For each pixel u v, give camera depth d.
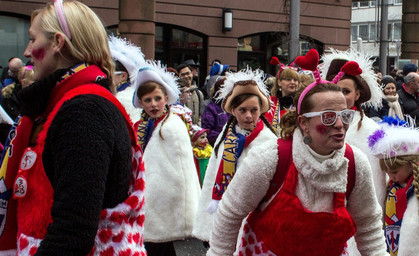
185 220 4.97
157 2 16.02
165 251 5.08
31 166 1.93
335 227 2.47
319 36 18.84
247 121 4.43
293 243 2.51
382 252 2.67
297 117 2.55
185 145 5.03
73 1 2.12
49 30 2.03
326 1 18.88
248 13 17.34
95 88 1.97
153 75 4.99
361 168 2.55
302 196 2.51
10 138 2.15
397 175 3.59
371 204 2.63
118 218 1.97
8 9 13.88
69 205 1.74
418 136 3.56
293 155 2.50
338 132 2.44
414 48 18.70
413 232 3.41
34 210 1.92
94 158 1.78
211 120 7.00
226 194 2.67
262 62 18.05
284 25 16.95
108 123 1.87
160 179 4.93
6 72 9.40
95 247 1.94
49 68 2.07
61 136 1.81
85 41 2.06
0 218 2.06
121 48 5.85
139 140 5.04
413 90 9.44
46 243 1.73
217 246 2.70
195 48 16.86
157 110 5.02
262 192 2.56
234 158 4.28
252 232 2.67
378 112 8.64
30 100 2.04
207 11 16.69
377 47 37.28
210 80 9.15
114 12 15.16
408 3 18.59
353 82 4.18
